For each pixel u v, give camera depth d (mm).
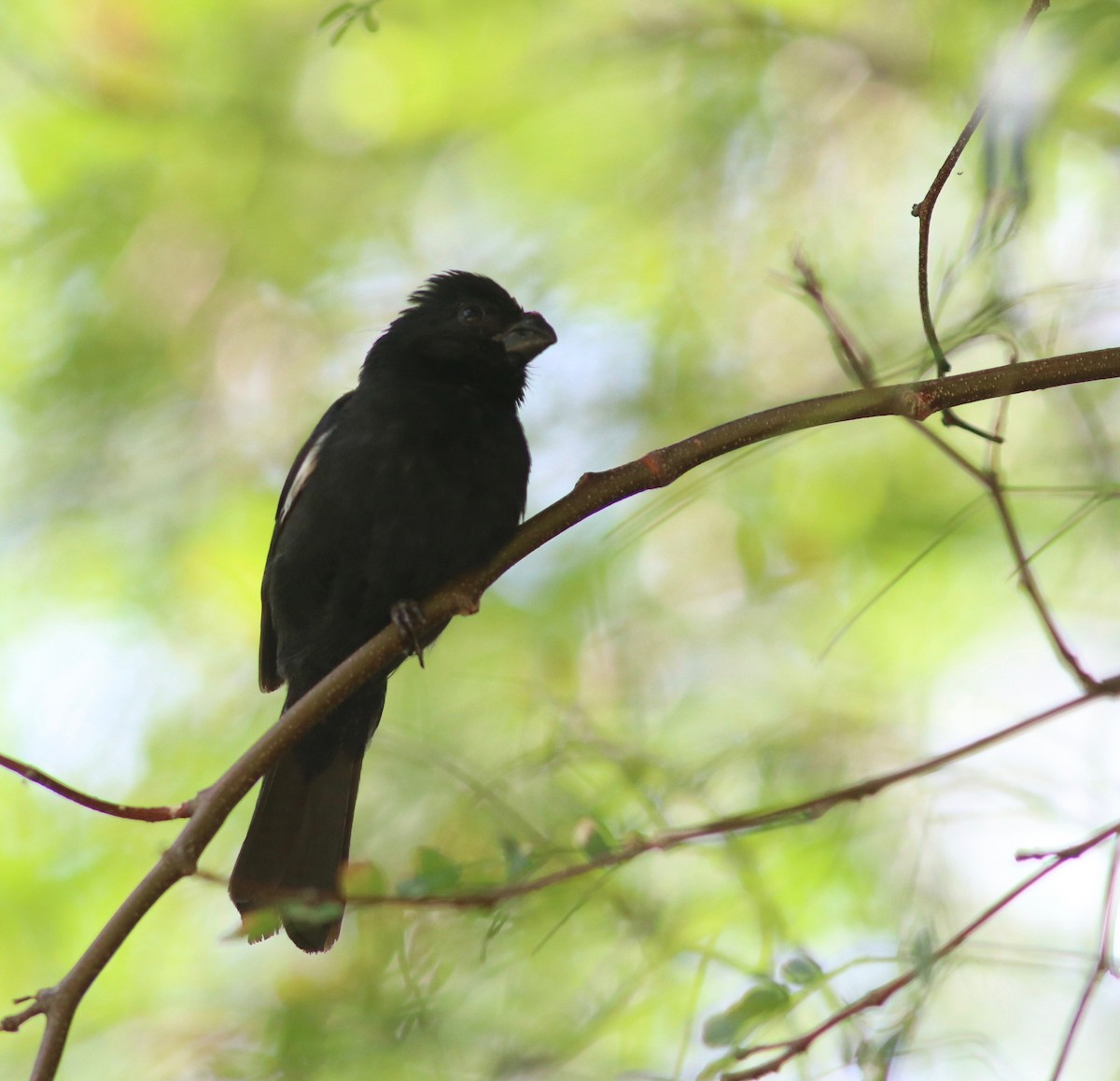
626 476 7113
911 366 8023
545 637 11344
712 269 12523
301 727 6730
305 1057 7859
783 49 12977
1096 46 7941
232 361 13461
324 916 6090
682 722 10867
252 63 13609
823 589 11562
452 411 8797
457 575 8742
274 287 13633
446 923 7594
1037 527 11047
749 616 11547
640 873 8531
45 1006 5941
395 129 13680
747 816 6645
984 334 7668
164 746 12039
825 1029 6020
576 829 6520
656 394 12227
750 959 8422
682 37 13078
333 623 8844
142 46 13523
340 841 8500
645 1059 8078
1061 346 10047
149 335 13406
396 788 9992
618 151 13141
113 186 13406
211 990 10227
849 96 12734
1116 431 11070
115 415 13234
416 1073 7781
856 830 9602
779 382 12242
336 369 13500
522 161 13359
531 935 8070
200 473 13242
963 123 10289
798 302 12219
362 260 13648
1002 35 9664
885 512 11453
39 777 6148
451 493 8625
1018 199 7824
